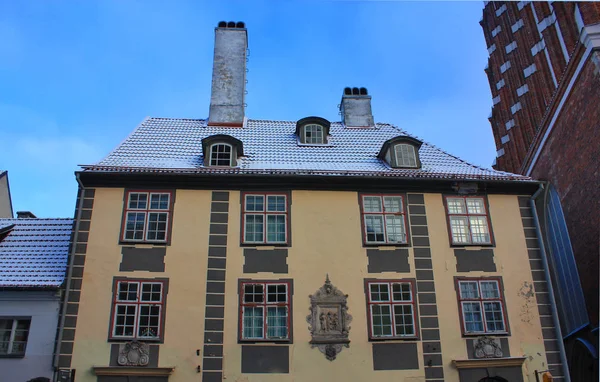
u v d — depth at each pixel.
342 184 20.55
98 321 17.80
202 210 19.70
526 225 20.58
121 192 19.80
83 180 19.81
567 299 26.08
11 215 29.22
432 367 18.00
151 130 24.58
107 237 19.03
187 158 21.91
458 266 19.58
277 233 19.64
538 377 18.20
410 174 20.81
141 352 17.44
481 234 20.30
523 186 21.11
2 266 19.34
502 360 18.17
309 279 18.89
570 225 24.97
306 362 17.75
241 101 26.47
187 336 17.80
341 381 17.59
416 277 19.25
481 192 20.97
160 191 19.95
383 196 20.56
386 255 19.50
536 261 19.95
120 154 21.59
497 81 42.00
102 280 18.36
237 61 27.28
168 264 18.73
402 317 18.69
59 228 21.77
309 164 21.89
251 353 17.73
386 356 18.03
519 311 19.08
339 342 18.08
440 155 23.86
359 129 26.83
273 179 20.31
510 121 39.22
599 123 21.48
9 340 17.80
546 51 34.41
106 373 17.14
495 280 19.48
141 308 18.12
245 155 22.45
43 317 17.98
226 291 18.52
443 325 18.61
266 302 18.52
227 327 18.02
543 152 27.97
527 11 36.59
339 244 19.53
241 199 20.02
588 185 22.88
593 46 21.20
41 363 17.34
